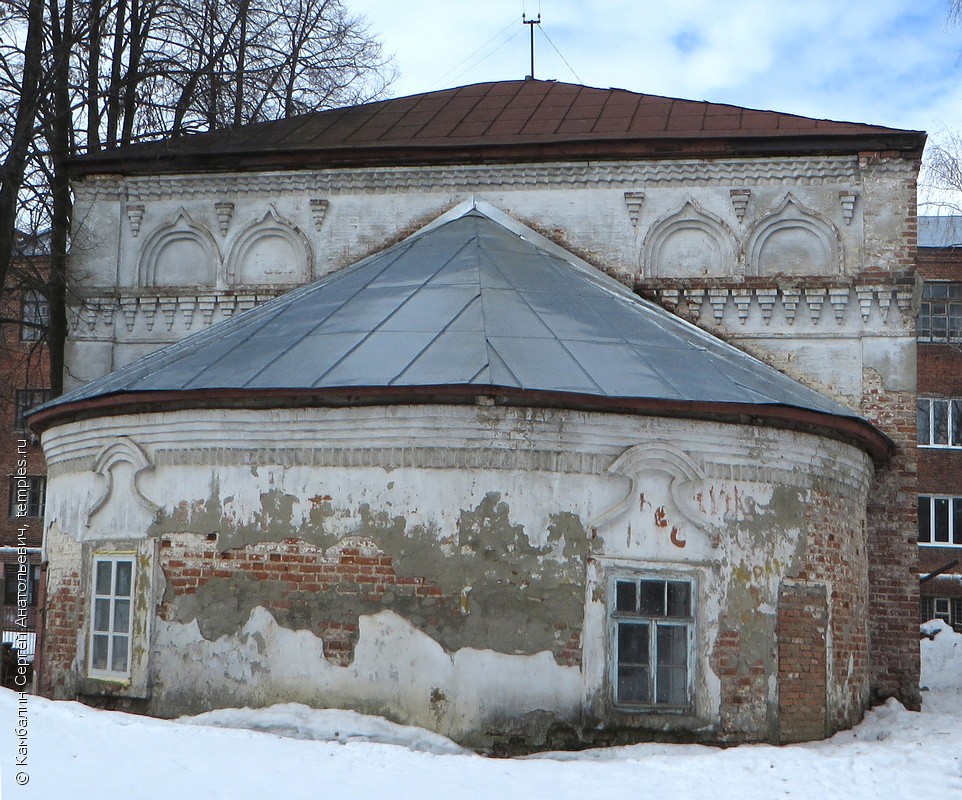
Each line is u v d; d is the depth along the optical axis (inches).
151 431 571.5
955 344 1664.6
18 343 1382.9
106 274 786.2
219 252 780.0
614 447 544.1
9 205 858.1
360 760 443.2
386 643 530.6
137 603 564.1
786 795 425.7
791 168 743.7
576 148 756.6
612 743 529.3
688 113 812.6
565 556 534.3
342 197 777.6
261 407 549.6
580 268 737.0
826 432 591.8
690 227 753.0
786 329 730.8
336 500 542.6
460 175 768.9
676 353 597.3
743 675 550.6
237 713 529.0
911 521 708.7
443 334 566.3
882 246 730.2
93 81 933.2
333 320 599.5
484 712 522.9
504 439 535.2
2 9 862.5
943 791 435.2
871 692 695.1
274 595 543.2
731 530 555.8
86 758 410.0
